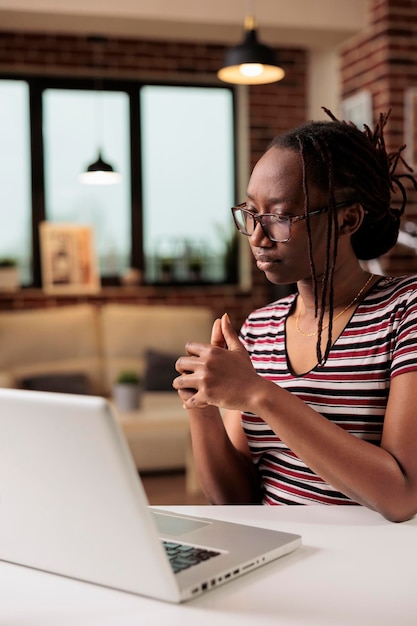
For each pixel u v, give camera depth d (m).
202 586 0.84
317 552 0.98
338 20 4.54
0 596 0.85
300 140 1.21
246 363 1.07
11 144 5.37
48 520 0.87
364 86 4.75
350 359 1.24
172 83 5.59
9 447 0.84
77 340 5.17
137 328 5.29
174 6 4.27
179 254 5.66
